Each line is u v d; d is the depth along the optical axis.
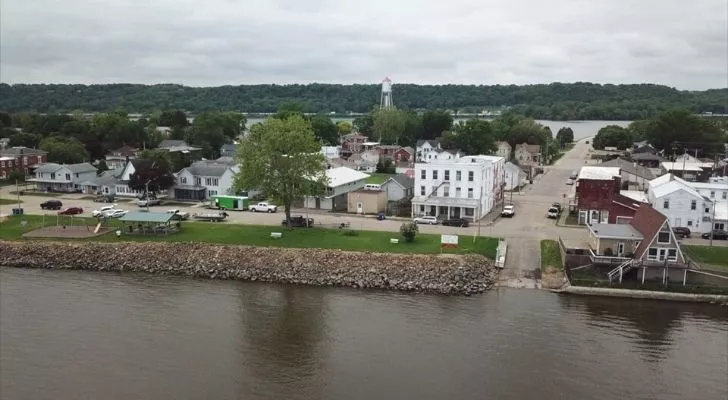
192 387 48.94
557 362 53.44
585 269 72.81
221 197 110.00
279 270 77.38
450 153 179.25
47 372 51.16
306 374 51.25
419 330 60.22
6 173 148.00
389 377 50.72
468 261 75.62
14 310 65.19
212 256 81.06
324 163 97.56
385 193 107.19
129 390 48.38
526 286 72.19
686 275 70.00
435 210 100.56
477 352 55.31
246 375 50.97
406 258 76.88
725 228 88.31
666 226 69.38
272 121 93.19
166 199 120.62
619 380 50.41
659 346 56.69
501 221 97.88
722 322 62.34
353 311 65.50
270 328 60.84
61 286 73.81
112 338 58.03
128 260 81.81
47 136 195.12
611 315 63.94
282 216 102.81
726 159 163.25
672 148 187.88
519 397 47.72
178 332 59.62
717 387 49.44
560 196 123.94
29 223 97.62
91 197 123.00
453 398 47.47
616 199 94.19
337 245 82.75
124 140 198.00
